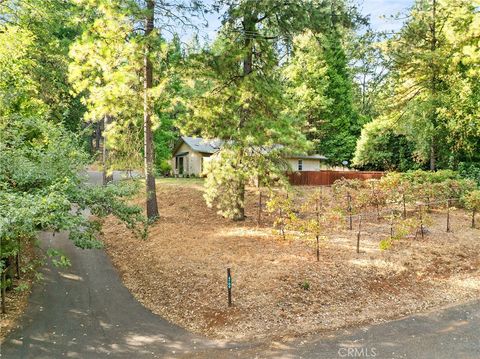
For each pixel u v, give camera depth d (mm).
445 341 8609
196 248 14141
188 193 23266
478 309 10422
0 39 16453
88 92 24703
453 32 24297
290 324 9500
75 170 11391
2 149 10133
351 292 11070
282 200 15289
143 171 20531
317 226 12961
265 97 15805
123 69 14688
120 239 16938
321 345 8523
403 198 19031
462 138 25344
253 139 14570
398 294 11258
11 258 12016
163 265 13156
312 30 14859
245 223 17875
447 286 11953
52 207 8531
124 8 13484
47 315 10375
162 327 9758
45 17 18250
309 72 35906
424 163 33031
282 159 16969
